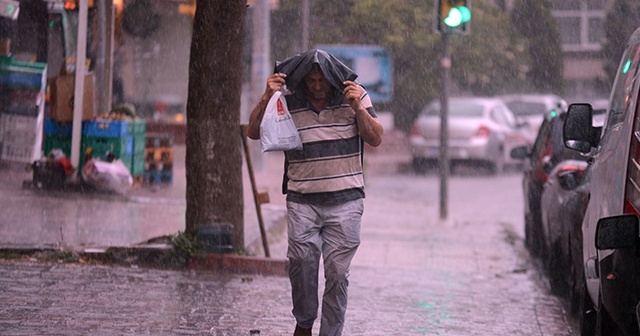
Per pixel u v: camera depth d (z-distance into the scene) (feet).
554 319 64.64
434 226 118.01
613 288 40.32
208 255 72.54
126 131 108.88
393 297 69.51
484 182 179.32
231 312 58.54
